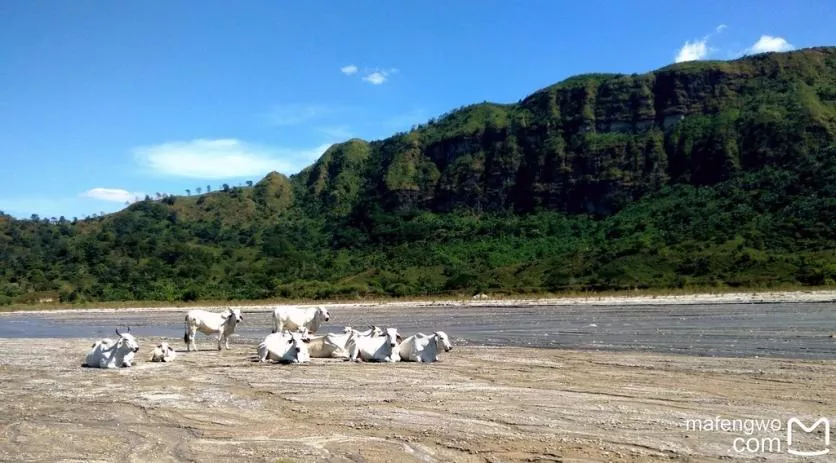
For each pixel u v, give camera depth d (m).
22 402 16.03
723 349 21.39
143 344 30.06
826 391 14.03
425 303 59.16
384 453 10.59
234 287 86.06
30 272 106.94
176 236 143.50
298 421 13.05
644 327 30.36
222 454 10.88
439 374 18.23
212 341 31.19
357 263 106.44
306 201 177.62
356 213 145.62
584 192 133.62
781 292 48.03
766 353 20.08
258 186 188.25
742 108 128.62
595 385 15.79
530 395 14.77
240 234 148.50
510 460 10.03
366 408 13.98
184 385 17.58
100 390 17.28
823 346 20.98
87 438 12.28
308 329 27.19
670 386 15.23
